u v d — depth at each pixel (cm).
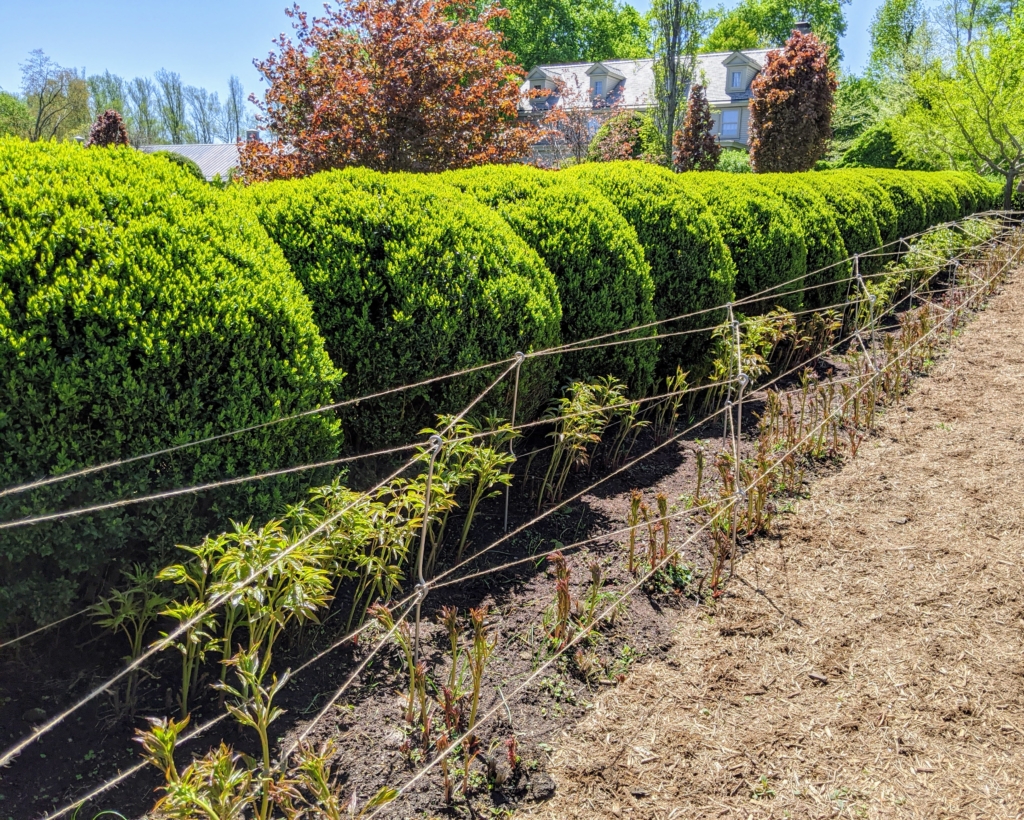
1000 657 279
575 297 434
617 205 519
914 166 2217
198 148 4800
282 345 265
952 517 383
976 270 954
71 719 221
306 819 199
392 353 328
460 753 224
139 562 249
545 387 398
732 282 552
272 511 258
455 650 232
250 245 286
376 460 342
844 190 866
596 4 4553
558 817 207
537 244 432
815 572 335
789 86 1952
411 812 204
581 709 248
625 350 455
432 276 338
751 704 254
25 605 224
